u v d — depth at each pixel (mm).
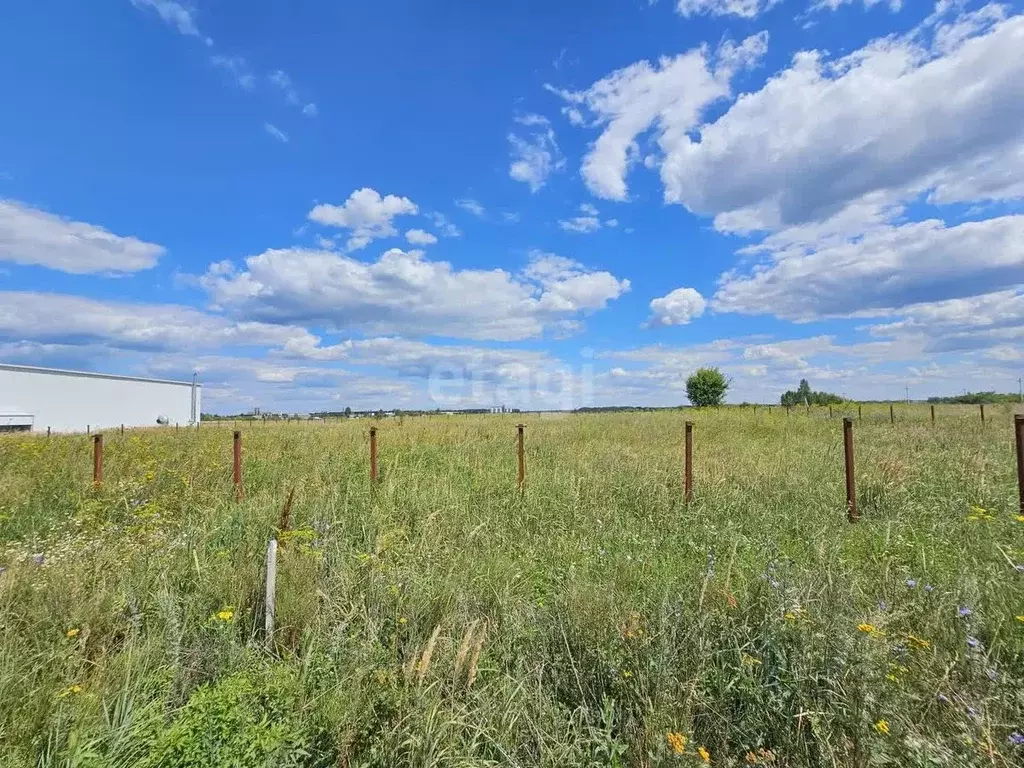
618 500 6801
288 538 4691
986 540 4508
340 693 2438
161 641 2996
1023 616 2803
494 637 3258
